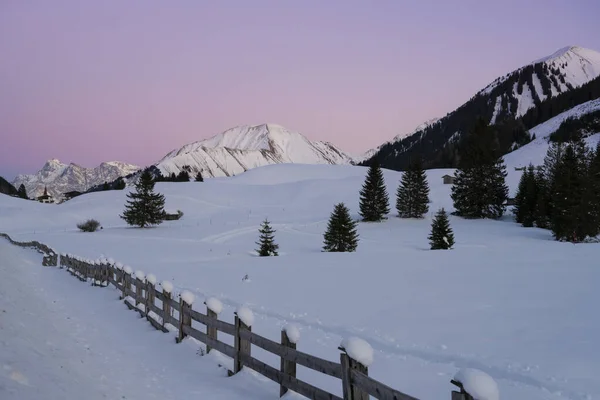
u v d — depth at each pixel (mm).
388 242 55250
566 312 11289
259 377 7566
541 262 21688
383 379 7898
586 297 12961
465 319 11172
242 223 77062
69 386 5883
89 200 108000
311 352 9461
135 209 78938
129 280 14773
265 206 105625
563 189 52969
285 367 6676
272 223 74750
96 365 7742
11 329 7574
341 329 11086
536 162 152875
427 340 9766
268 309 13555
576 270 18453
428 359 8828
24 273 20547
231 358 8797
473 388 3836
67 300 14992
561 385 7070
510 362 8125
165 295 11367
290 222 76125
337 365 5535
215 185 129875
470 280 16656
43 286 17719
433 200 98188
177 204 105062
